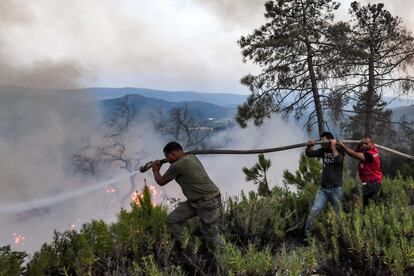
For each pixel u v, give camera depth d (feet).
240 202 19.60
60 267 13.75
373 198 21.70
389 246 13.20
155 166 15.19
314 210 18.44
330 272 12.55
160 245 14.19
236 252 12.42
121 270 13.29
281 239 17.60
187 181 14.46
